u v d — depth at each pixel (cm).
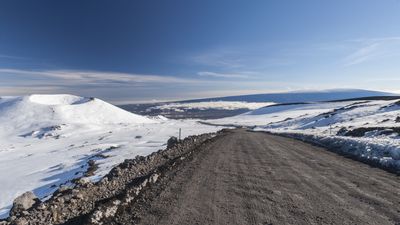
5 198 2822
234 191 1010
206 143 3048
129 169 1416
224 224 696
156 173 1320
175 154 2203
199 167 1515
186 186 1090
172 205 851
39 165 5156
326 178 1205
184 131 11169
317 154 2047
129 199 925
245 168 1476
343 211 772
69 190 1054
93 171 2758
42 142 14875
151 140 7600
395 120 6078
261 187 1065
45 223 755
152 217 749
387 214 742
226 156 1956
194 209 812
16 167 5353
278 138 3922
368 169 1409
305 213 764
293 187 1057
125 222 719
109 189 1084
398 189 1002
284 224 689
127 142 7738
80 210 853
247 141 3281
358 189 1009
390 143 2041
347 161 1691
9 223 761
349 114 9956
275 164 1603
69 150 7462
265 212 779
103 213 770
